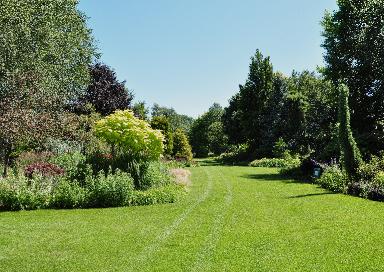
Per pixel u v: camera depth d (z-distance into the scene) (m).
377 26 27.17
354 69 29.44
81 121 24.94
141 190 16.00
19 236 9.55
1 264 7.58
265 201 14.42
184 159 43.38
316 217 11.22
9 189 13.13
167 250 8.29
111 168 15.87
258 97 52.59
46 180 14.28
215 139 82.75
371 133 24.81
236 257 7.70
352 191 16.19
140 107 50.19
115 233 9.77
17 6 24.33
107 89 34.44
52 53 28.66
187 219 11.30
